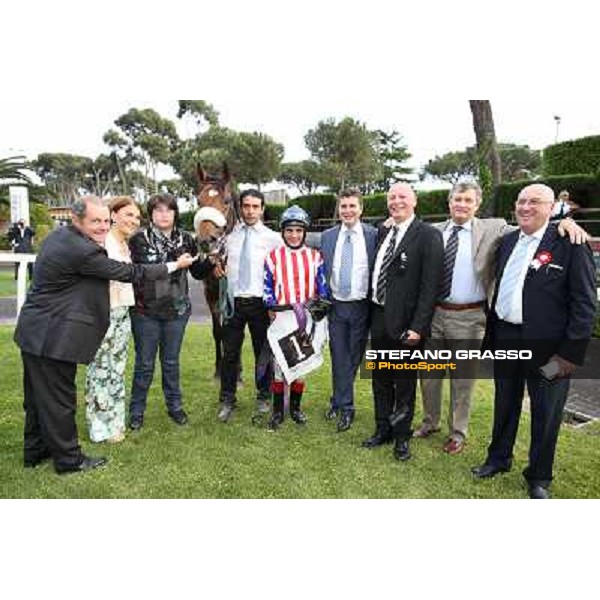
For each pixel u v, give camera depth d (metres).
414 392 3.14
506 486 2.84
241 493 2.73
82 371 4.74
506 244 2.84
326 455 3.19
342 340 3.49
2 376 4.51
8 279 12.16
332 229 3.45
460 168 35.84
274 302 3.40
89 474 2.90
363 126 20.81
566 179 8.38
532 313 2.64
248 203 3.48
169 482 2.83
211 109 37.69
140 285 3.29
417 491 2.77
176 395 3.60
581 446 3.29
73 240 2.68
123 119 38.59
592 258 2.55
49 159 46.31
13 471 2.92
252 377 4.69
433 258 2.92
